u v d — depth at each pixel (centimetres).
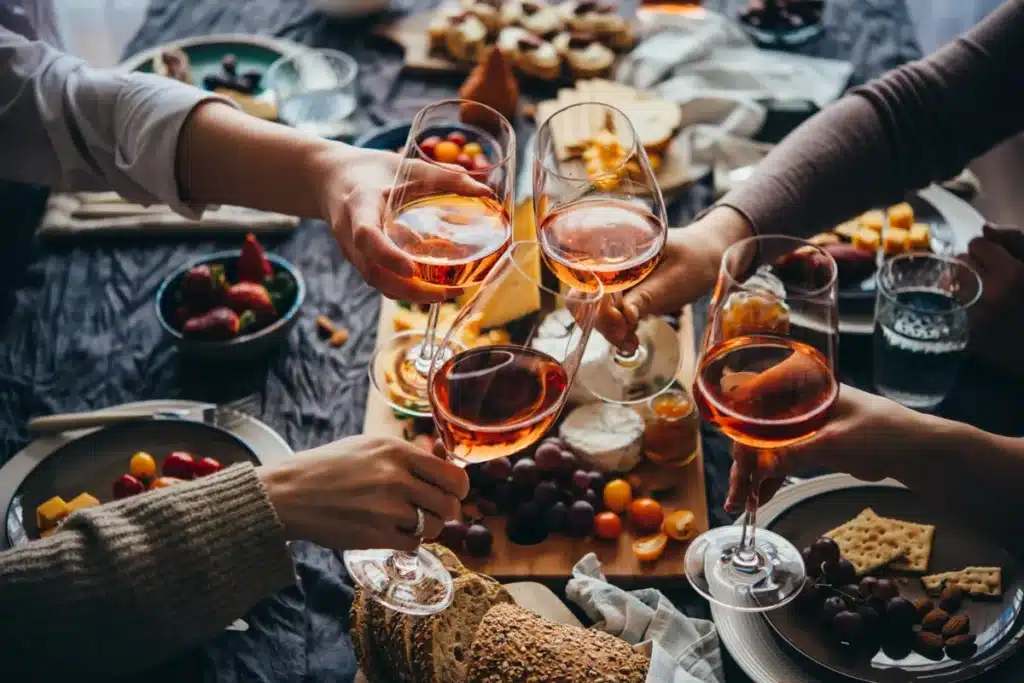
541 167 130
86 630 114
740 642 130
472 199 127
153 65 234
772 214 171
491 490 152
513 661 120
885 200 184
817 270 135
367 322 187
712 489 158
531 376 110
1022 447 134
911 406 166
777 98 231
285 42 248
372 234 125
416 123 129
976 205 221
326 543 123
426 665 121
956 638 128
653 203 131
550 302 114
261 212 207
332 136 226
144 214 205
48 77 170
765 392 120
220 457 154
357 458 124
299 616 140
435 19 258
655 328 166
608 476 157
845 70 240
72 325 184
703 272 158
